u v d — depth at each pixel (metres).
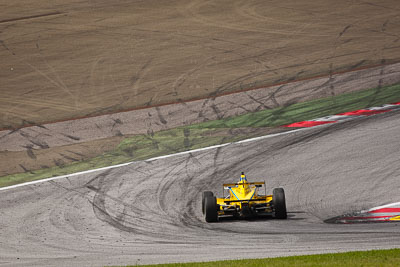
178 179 89.75
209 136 109.44
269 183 85.00
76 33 171.12
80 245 60.66
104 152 107.62
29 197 87.81
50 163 104.44
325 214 69.25
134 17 178.62
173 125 117.88
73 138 116.12
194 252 52.09
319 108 117.62
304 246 50.56
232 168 92.44
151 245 57.78
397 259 38.84
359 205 72.75
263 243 53.50
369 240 51.12
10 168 103.69
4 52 163.50
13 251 60.06
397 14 168.00
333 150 95.19
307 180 84.69
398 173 83.25
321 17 170.62
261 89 132.12
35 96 140.25
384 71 134.00
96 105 132.88
